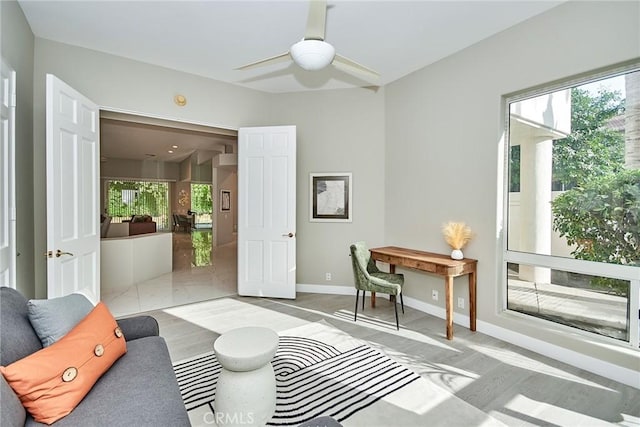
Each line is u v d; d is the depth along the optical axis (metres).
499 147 3.10
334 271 4.63
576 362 2.54
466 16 2.80
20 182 2.77
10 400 1.14
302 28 3.03
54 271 2.58
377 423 1.89
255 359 1.79
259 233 4.45
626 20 2.27
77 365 1.38
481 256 3.25
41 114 3.15
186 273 5.93
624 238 2.40
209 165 12.05
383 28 2.99
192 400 2.09
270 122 4.70
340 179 4.57
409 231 4.05
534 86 2.81
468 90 3.35
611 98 2.46
